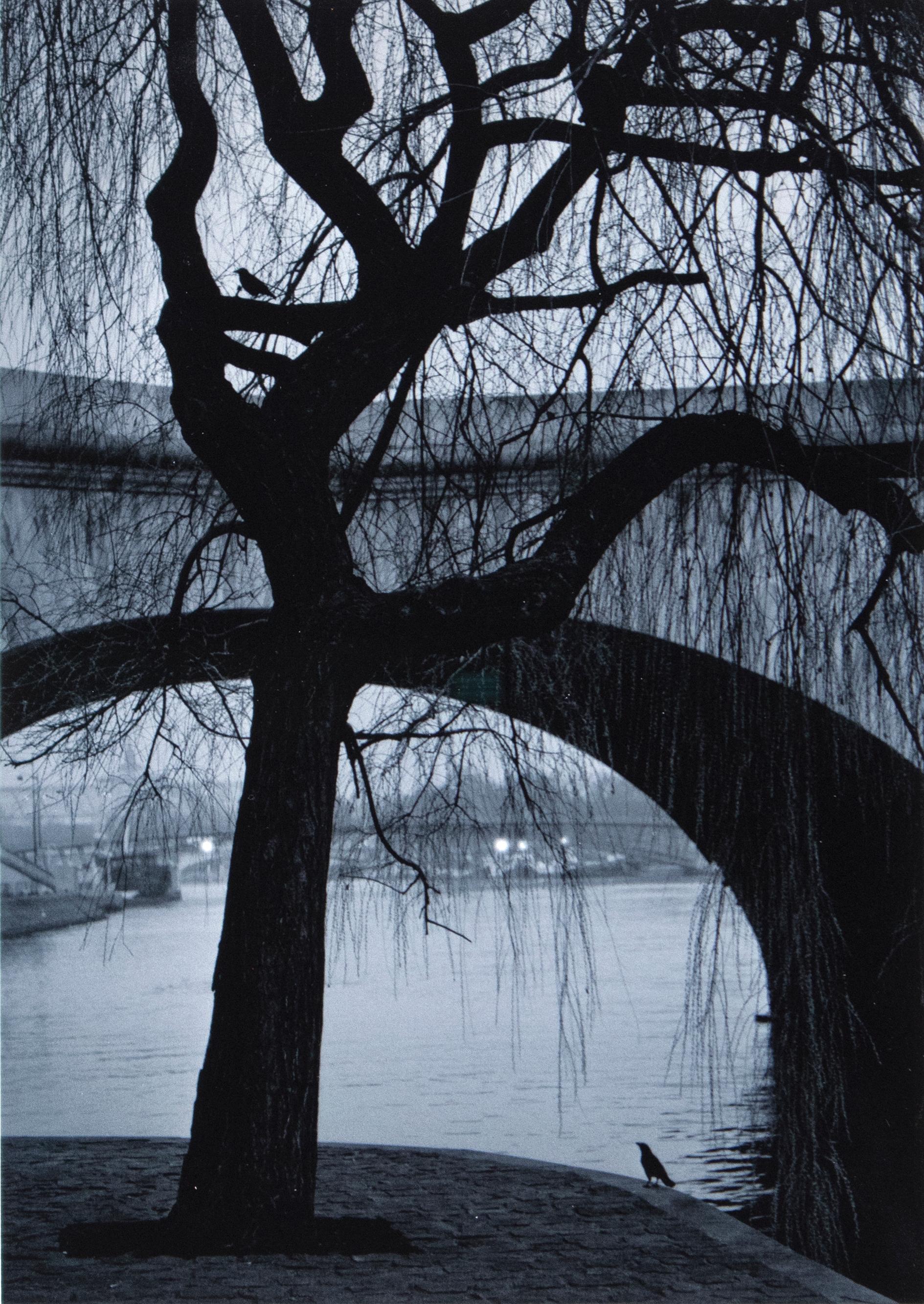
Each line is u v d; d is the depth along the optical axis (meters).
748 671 7.47
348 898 9.48
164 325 7.79
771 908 7.43
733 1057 7.66
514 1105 18.61
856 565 7.78
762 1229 10.45
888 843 8.24
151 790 9.16
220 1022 7.59
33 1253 7.38
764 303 7.04
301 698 7.69
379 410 9.21
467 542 8.77
